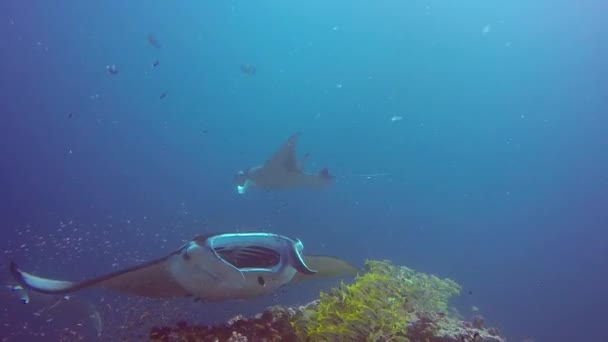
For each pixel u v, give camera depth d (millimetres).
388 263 4562
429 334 3578
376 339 3203
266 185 11039
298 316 3672
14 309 10648
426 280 4539
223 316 7855
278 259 3646
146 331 5293
